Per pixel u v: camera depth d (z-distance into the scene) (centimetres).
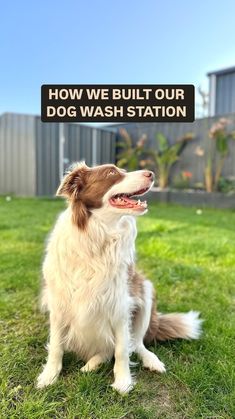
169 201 1035
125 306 188
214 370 192
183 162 1071
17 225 607
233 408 162
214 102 1210
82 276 180
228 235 554
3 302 279
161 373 192
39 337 228
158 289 320
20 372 189
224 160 979
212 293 310
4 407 159
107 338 189
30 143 1074
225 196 918
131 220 196
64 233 183
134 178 186
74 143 1144
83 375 185
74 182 188
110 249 184
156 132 1120
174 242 496
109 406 165
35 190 1084
